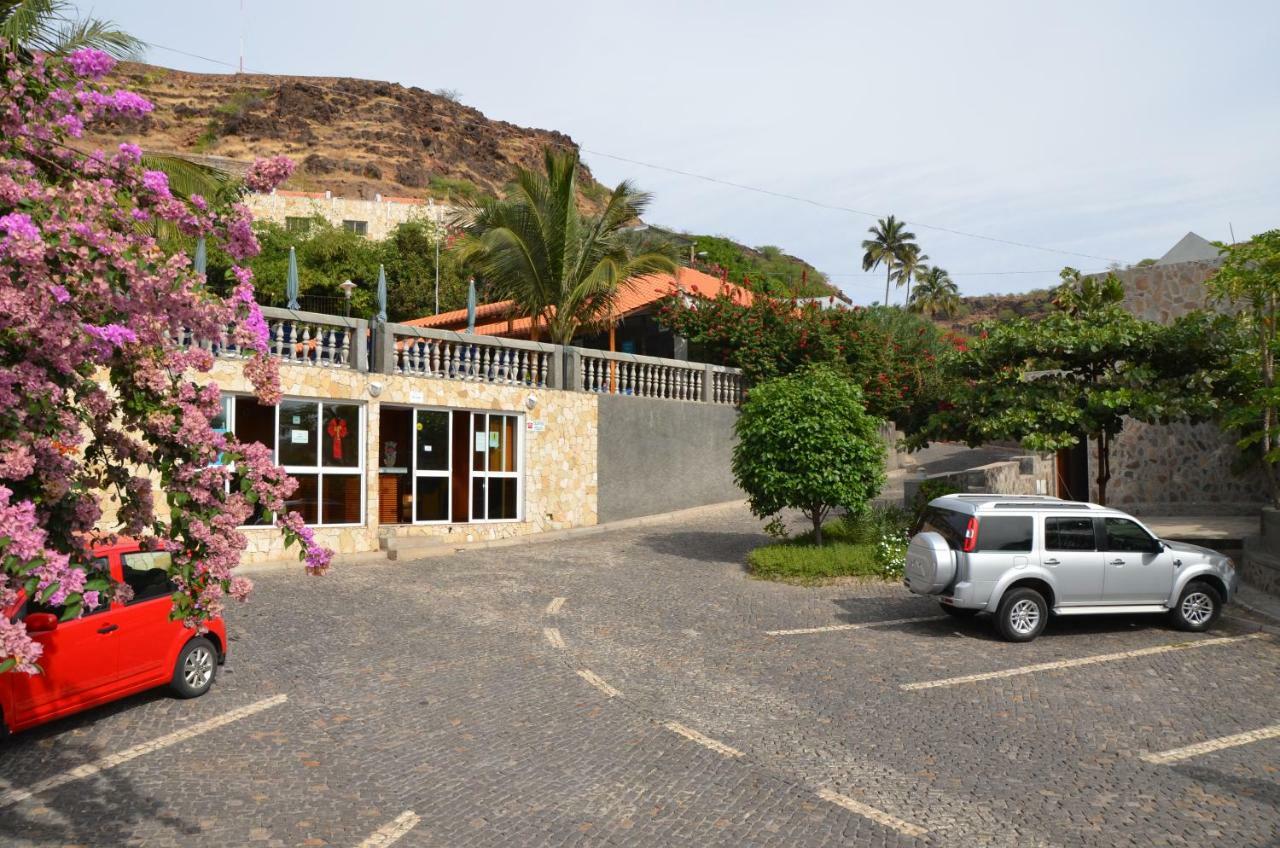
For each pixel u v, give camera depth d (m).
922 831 5.91
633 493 22.58
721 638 11.08
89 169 4.70
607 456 21.95
